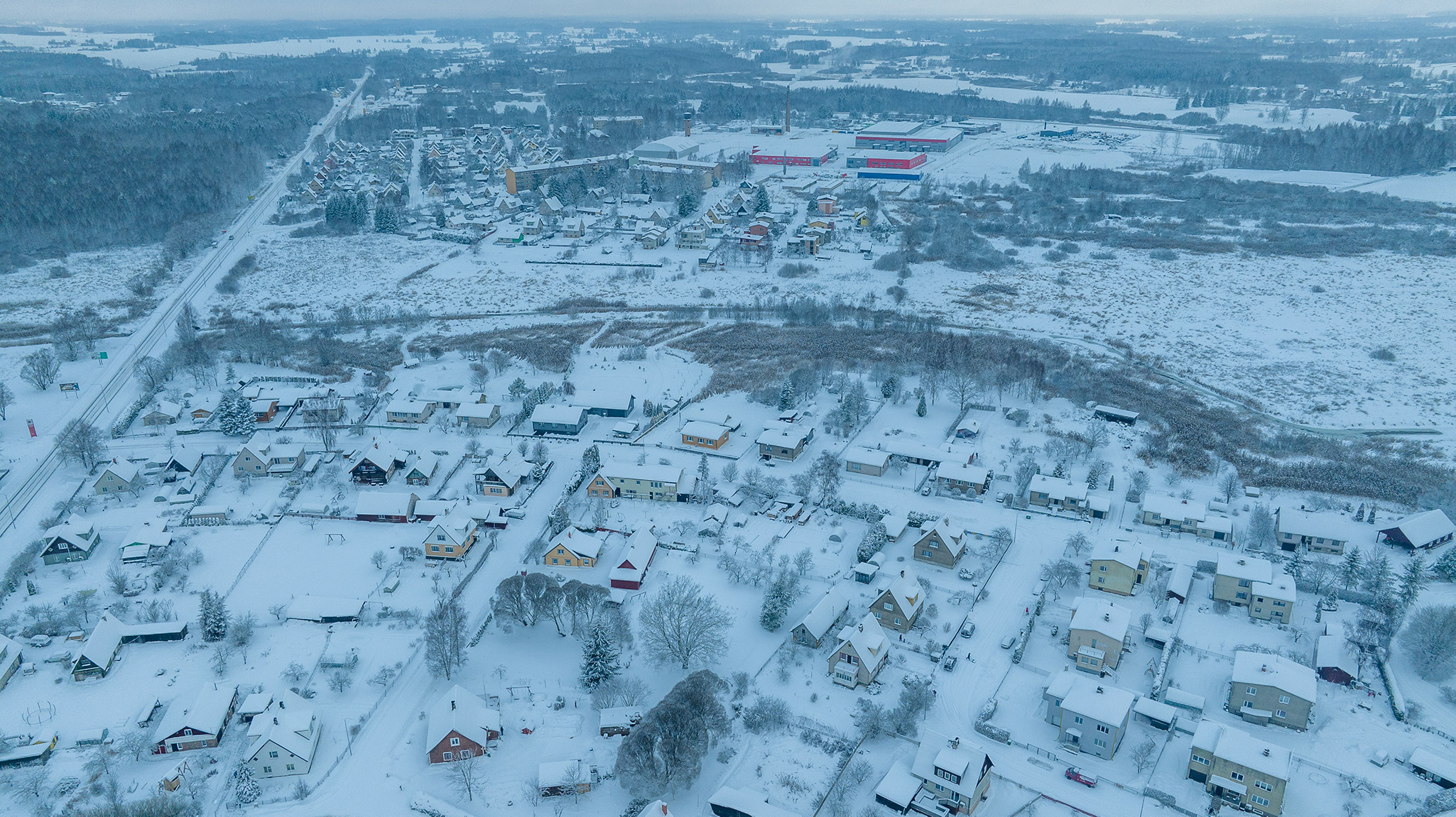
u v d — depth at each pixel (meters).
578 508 131.38
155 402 163.62
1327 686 94.88
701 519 127.69
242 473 139.00
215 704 90.00
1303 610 107.00
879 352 188.88
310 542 123.31
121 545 121.75
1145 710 90.06
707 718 86.69
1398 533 117.69
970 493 132.25
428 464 138.88
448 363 184.25
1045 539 122.44
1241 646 101.12
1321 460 142.75
